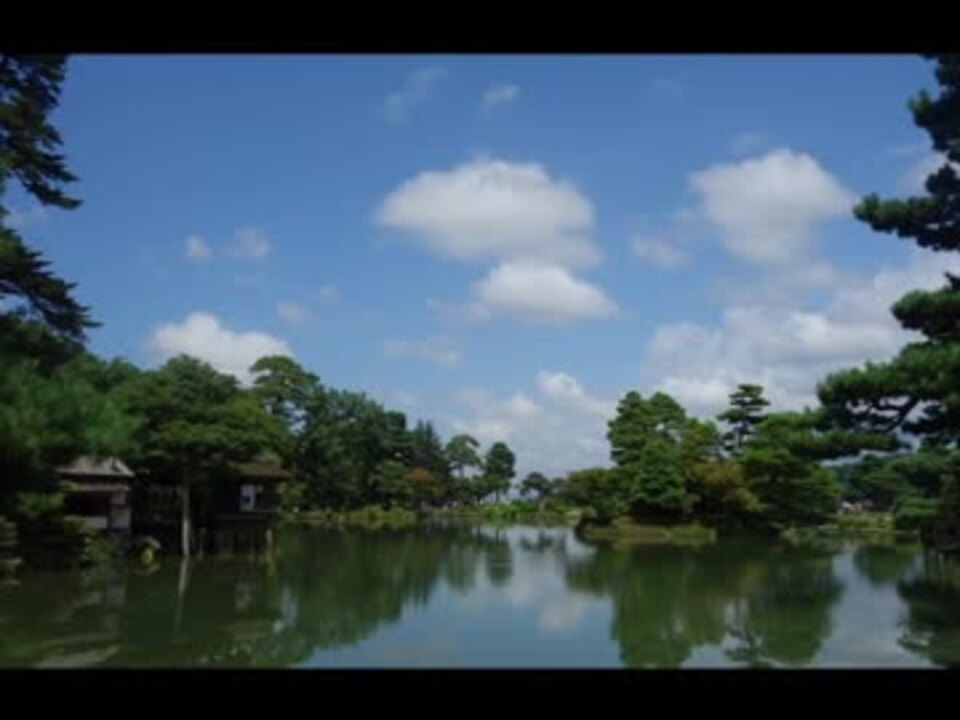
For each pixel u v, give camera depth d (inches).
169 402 1622.8
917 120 923.4
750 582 1337.4
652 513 2652.6
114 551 1498.5
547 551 1989.4
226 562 1568.7
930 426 876.0
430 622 927.7
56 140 1241.4
